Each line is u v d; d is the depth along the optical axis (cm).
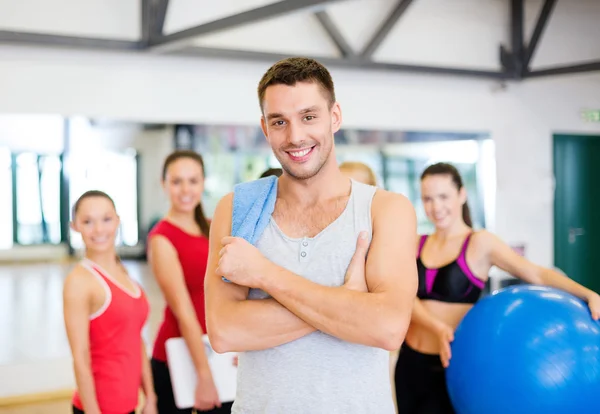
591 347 196
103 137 674
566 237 771
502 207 725
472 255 257
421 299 268
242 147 627
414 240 138
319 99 128
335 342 129
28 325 690
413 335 267
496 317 214
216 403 239
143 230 1170
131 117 549
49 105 516
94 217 230
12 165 1252
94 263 232
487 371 206
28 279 1055
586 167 777
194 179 248
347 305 124
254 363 134
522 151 738
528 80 722
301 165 130
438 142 693
